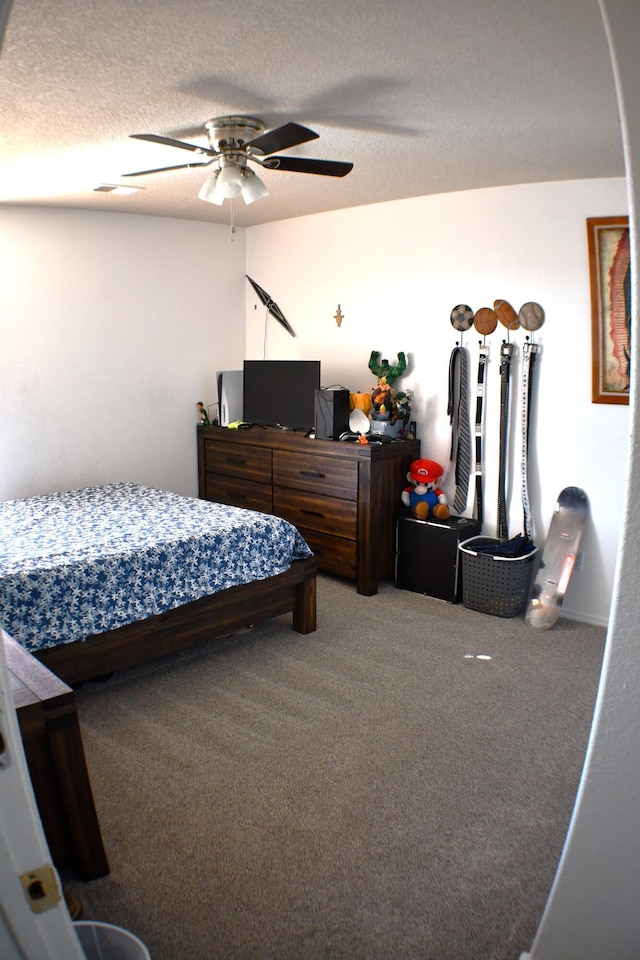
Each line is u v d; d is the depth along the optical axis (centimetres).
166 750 262
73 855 198
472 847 211
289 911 186
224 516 373
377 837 215
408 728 278
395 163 337
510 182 386
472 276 423
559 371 393
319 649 354
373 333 483
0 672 84
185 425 547
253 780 244
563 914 123
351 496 433
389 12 170
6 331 450
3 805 86
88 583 290
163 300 521
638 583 106
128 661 305
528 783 243
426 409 459
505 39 186
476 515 435
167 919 183
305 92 232
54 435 479
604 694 112
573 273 381
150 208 466
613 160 324
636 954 117
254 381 515
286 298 539
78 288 477
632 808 112
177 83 221
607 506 383
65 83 220
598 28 178
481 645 359
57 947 93
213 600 334
